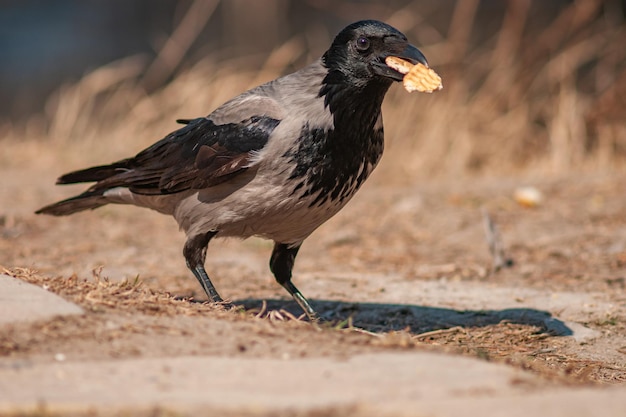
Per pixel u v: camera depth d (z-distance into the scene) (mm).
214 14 29922
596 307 10219
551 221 14469
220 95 20500
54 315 6633
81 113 23078
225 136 8695
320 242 13844
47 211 10234
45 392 5453
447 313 10031
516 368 6230
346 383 5668
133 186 9438
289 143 8500
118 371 5844
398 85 20656
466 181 17906
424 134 19938
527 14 22391
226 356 6184
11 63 32406
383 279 11594
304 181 8555
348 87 8602
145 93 22672
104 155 19391
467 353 7629
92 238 13805
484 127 20031
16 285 7121
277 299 10641
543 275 11773
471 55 21203
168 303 7375
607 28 20750
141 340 6414
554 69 20344
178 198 9195
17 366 5855
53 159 19484
